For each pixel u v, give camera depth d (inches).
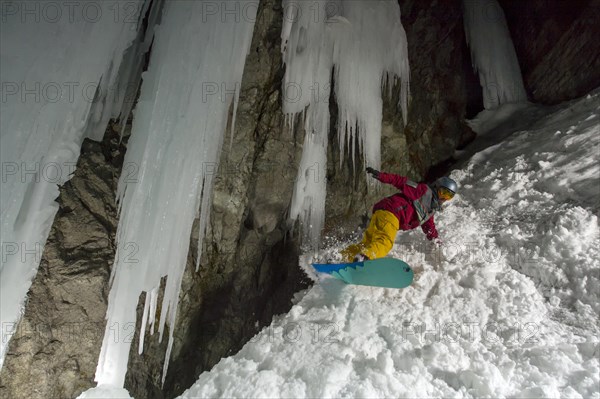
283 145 189.9
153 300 148.1
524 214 154.8
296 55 188.2
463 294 127.0
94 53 154.2
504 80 272.2
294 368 103.7
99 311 151.1
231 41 166.4
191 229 161.8
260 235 193.0
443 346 105.9
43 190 142.4
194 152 156.6
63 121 148.6
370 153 203.0
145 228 148.6
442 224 167.3
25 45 143.0
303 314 125.6
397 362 105.0
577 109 209.5
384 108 219.6
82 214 154.3
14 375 134.8
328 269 135.7
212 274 183.9
